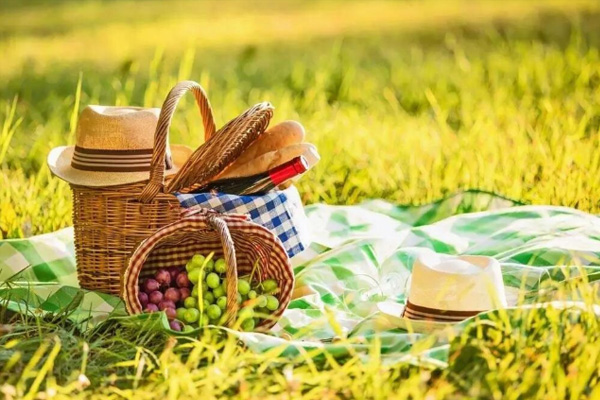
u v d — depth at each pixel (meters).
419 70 9.72
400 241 4.62
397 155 6.41
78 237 4.06
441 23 12.88
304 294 4.15
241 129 3.85
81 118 4.00
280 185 4.15
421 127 7.11
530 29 11.73
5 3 16.58
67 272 4.43
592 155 5.84
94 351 3.43
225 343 3.40
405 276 4.32
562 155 5.92
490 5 13.93
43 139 7.03
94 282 4.05
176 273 3.88
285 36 12.80
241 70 10.48
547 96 7.55
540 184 5.59
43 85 9.81
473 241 4.68
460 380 3.07
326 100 8.62
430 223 5.19
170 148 4.54
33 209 5.26
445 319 3.54
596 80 8.39
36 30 13.73
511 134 6.56
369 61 10.74
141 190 3.92
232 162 4.11
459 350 3.18
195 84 4.01
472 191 5.26
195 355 3.27
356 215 5.11
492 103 7.85
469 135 6.60
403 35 12.29
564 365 3.20
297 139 4.11
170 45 12.20
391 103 7.66
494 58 9.66
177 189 3.92
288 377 3.08
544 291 3.54
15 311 3.78
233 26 13.76
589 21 11.97
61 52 11.90
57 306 3.95
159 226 3.94
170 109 3.81
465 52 10.73
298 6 15.59
